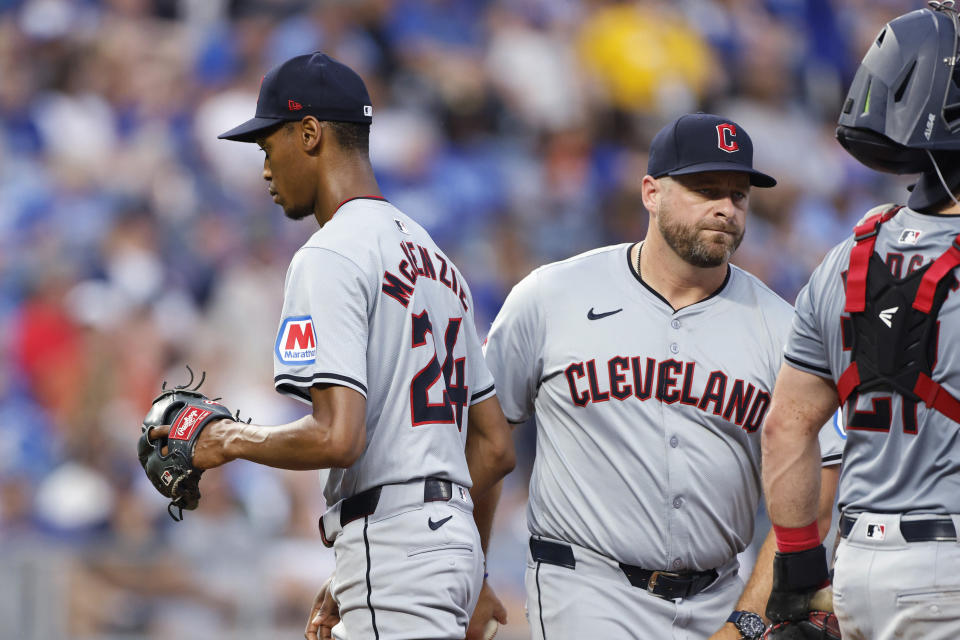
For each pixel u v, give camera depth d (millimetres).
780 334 13711
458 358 12594
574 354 13773
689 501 13445
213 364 33062
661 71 45969
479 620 13930
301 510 29609
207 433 11828
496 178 40531
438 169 39656
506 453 13242
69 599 25172
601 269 14109
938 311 10172
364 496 11945
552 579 13859
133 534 29219
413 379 12008
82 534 29344
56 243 34094
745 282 14031
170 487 11914
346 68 12508
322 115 12227
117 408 31297
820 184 48281
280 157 12414
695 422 13508
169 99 38469
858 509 10656
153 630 25641
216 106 37875
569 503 13766
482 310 37312
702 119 13438
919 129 10508
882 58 10898
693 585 13656
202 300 34156
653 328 13688
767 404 13594
